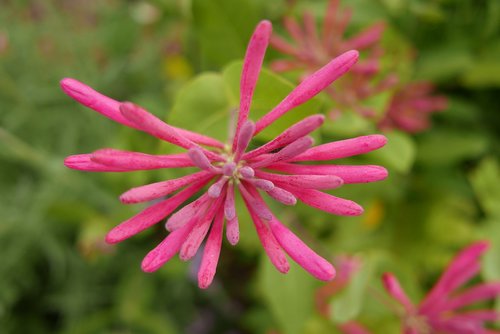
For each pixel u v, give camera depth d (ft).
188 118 0.56
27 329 0.95
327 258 0.70
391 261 0.67
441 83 0.87
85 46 0.97
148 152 0.72
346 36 0.84
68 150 0.89
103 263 0.91
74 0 1.15
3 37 0.85
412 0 0.81
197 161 0.41
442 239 0.87
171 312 0.99
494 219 0.82
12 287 0.88
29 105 0.90
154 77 1.03
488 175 0.82
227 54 0.65
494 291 0.56
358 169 0.42
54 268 0.92
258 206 0.43
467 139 0.85
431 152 0.85
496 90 0.87
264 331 0.90
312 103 0.50
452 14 0.84
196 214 0.43
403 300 0.57
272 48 0.68
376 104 0.65
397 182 0.83
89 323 0.88
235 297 1.05
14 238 0.87
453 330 0.56
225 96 0.56
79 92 0.41
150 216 0.42
